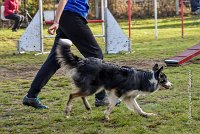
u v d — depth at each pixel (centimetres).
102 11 1681
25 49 1536
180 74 991
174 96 779
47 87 909
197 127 583
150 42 1805
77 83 631
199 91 809
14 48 1712
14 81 998
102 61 637
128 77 630
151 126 598
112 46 1474
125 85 630
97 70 625
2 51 1622
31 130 604
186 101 729
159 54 1388
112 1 3494
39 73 686
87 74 625
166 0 3569
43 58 1405
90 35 695
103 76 626
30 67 1218
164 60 1208
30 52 1549
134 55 1391
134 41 1870
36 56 1460
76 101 755
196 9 3506
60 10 667
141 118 638
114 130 584
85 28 692
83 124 619
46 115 679
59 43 633
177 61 1092
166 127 587
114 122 625
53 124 628
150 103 733
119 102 709
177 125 596
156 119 631
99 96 713
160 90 826
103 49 1616
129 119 633
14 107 741
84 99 679
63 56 632
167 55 1355
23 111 711
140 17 3503
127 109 691
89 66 626
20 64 1279
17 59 1391
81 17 691
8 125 634
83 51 696
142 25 2870
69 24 686
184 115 639
